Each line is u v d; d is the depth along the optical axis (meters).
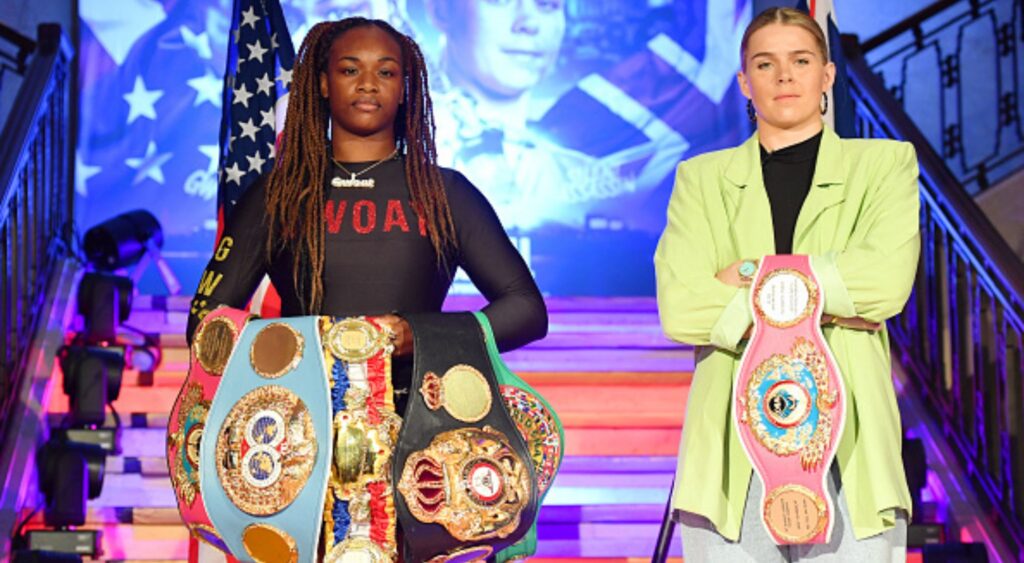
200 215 7.59
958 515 4.90
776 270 2.75
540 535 4.83
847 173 2.96
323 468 2.52
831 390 2.67
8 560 4.48
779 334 2.72
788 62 2.97
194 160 7.66
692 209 3.01
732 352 2.86
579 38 7.91
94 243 6.20
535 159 7.77
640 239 7.76
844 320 2.80
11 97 7.36
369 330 2.63
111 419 5.23
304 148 2.95
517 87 7.82
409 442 2.56
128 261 6.32
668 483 5.14
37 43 6.61
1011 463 4.95
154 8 7.80
